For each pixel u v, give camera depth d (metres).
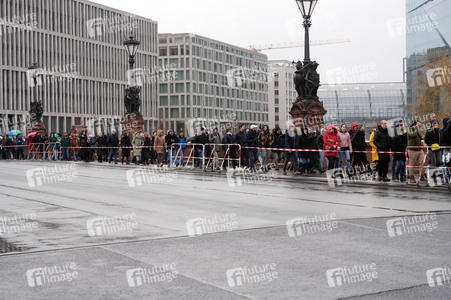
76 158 47.66
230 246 9.93
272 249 9.65
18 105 108.31
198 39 161.25
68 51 120.88
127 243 10.27
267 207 15.30
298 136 26.30
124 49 137.50
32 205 15.98
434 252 9.35
